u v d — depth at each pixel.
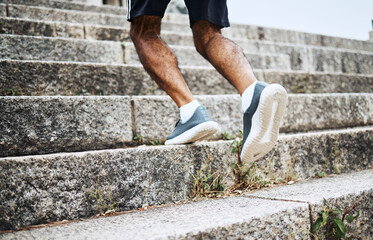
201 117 1.63
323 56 4.95
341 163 2.14
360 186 1.62
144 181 1.55
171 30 4.79
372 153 2.29
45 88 2.23
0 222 1.30
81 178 1.44
